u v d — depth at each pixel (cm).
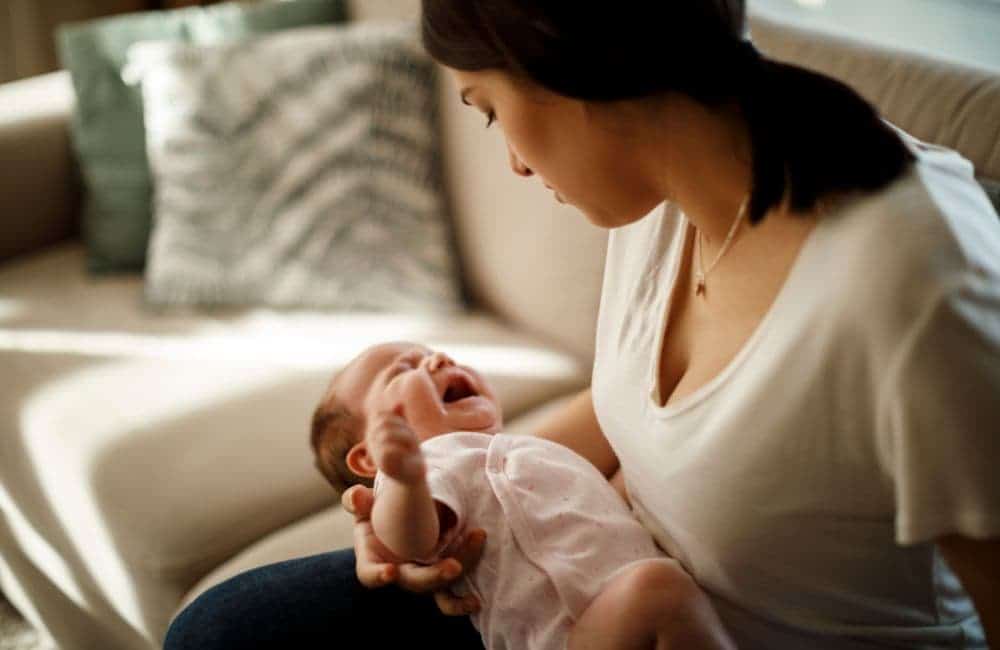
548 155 86
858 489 80
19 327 181
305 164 184
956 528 71
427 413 119
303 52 185
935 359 70
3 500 164
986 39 169
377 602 113
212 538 139
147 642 149
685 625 90
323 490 148
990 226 76
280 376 165
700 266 93
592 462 120
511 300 179
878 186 75
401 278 182
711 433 86
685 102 80
